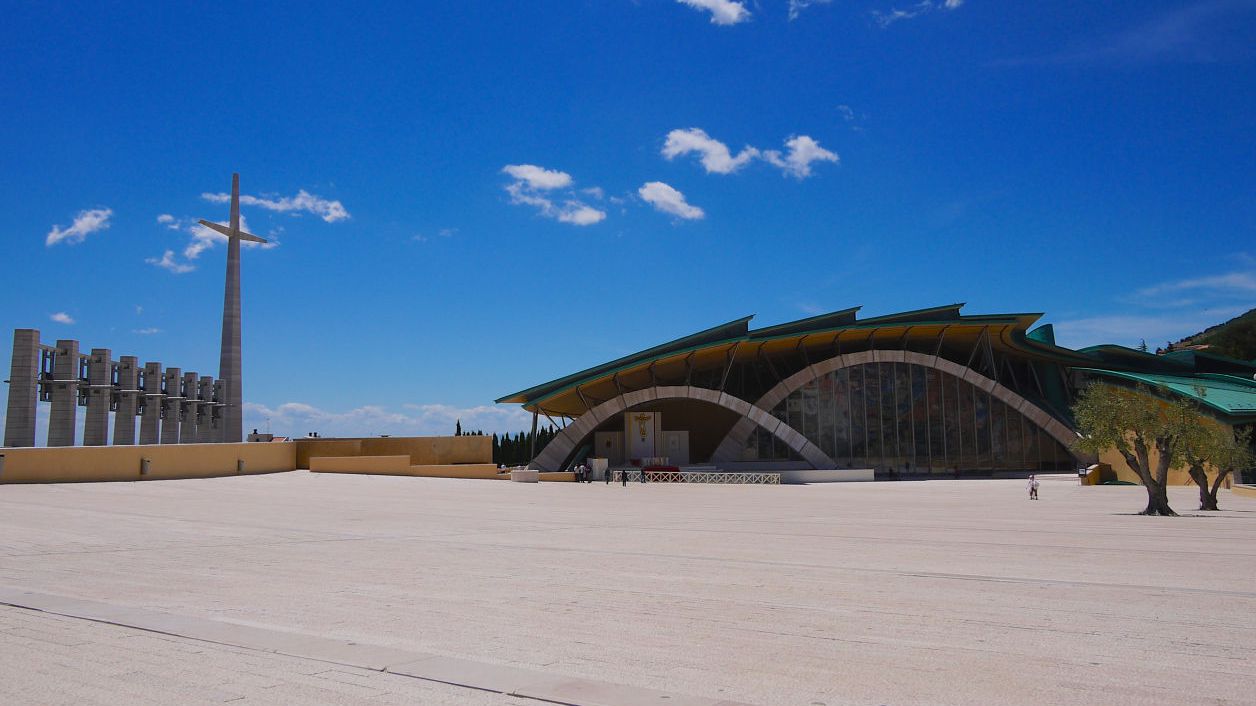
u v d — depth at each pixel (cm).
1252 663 744
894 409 6462
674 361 6184
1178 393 5312
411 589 1141
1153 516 2730
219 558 1478
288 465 5191
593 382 6009
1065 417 6831
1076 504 3412
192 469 4228
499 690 640
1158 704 621
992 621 929
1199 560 1488
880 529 2162
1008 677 695
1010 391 6488
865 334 6419
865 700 629
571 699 617
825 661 747
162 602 1031
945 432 6444
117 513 2391
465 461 5475
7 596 1050
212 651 764
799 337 6175
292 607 1000
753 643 818
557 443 6041
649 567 1379
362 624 902
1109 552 1619
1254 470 4816
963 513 2838
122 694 629
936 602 1048
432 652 774
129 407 5306
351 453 5372
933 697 638
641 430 6225
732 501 3534
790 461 6191
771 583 1204
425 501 3219
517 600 1055
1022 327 6450
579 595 1095
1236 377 6159
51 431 4681
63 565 1372
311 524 2195
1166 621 930
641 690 645
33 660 729
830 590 1141
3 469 3391
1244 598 1080
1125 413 2927
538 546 1703
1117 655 772
